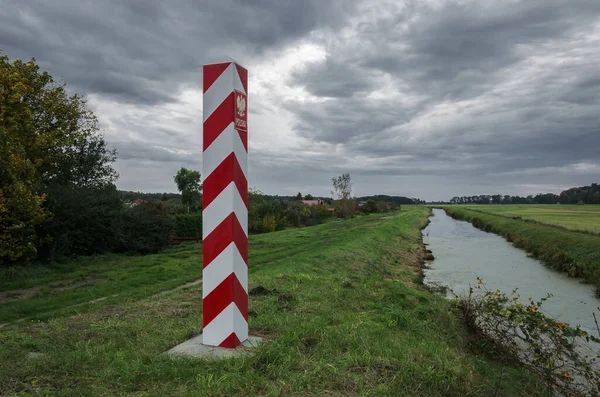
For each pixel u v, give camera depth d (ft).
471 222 209.36
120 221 68.49
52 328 20.57
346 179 205.16
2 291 39.96
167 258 63.98
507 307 23.95
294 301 26.35
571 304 46.21
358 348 16.52
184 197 195.11
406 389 13.34
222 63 15.94
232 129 15.83
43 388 12.16
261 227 137.49
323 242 87.15
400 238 111.14
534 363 21.08
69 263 57.52
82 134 76.07
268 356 14.49
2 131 47.62
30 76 68.08
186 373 13.42
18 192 46.32
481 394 15.26
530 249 92.89
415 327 23.44
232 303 15.96
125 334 19.36
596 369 23.09
